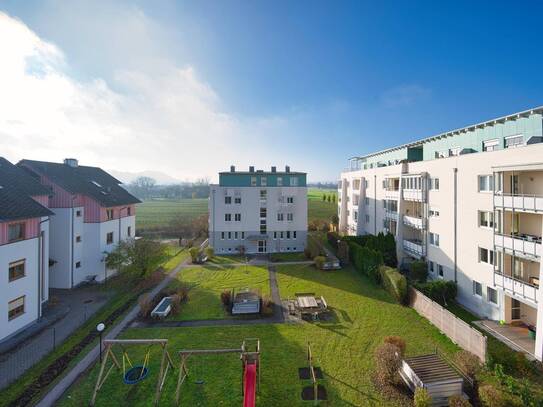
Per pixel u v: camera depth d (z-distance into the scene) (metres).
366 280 27.52
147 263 27.91
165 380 13.34
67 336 17.67
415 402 10.83
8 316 17.53
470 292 20.67
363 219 41.38
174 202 125.00
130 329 18.41
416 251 27.11
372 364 14.25
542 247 14.45
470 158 20.73
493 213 18.11
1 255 17.12
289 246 39.41
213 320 19.62
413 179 27.77
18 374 13.84
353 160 49.41
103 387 12.87
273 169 40.59
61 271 26.22
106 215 29.34
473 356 12.93
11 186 20.36
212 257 37.00
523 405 10.29
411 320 18.94
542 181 16.48
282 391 12.44
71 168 31.59
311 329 17.98
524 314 17.86
